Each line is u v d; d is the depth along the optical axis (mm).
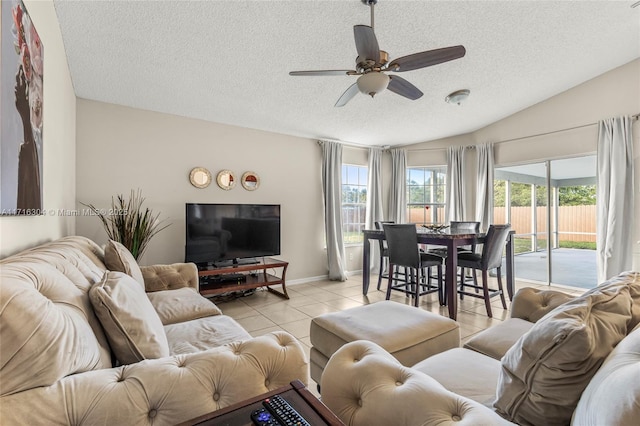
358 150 5484
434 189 5566
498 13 2391
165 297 2154
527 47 2916
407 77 3268
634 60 3414
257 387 971
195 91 3105
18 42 1118
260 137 4316
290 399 859
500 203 5090
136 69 2656
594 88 3727
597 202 3684
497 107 4258
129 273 1864
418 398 817
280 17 2168
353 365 1008
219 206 3672
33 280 850
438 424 739
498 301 3705
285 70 2840
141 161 3441
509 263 3527
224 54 2537
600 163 3631
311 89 3250
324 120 4078
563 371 778
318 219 4887
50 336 738
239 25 2213
